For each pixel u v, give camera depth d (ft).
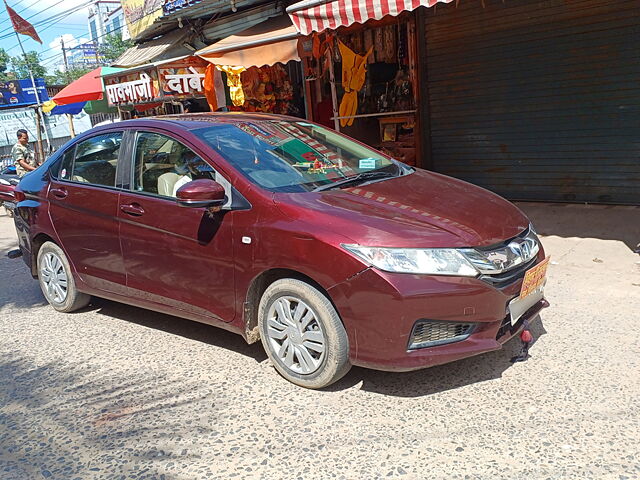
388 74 32.17
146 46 48.57
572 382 11.32
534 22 25.16
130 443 10.38
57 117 103.30
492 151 28.09
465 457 9.26
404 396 11.26
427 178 14.11
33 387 12.95
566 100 25.13
